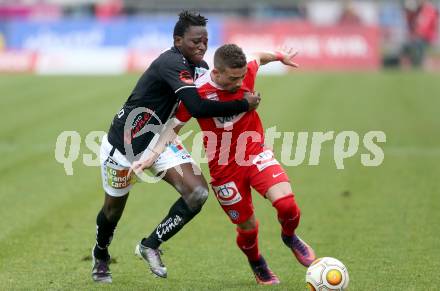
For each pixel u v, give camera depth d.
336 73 92.50
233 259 28.05
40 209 35.12
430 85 80.06
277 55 25.73
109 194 24.55
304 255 24.66
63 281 25.31
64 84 81.06
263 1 120.69
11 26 97.62
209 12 121.88
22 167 44.16
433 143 51.03
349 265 27.00
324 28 98.31
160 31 96.38
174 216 23.62
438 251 28.62
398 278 25.38
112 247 29.64
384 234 31.05
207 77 23.73
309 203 36.38
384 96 72.44
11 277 25.73
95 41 96.88
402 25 107.50
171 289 24.36
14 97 72.00
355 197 37.44
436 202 36.19
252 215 24.59
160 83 23.45
